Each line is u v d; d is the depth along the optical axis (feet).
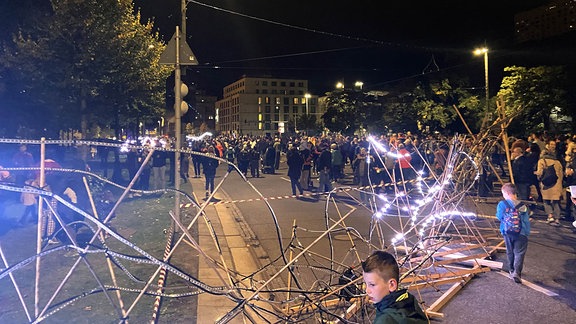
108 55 66.95
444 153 51.70
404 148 49.96
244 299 13.71
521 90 102.47
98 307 17.87
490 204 43.27
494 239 28.73
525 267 23.93
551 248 27.89
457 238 28.50
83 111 68.13
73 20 61.67
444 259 24.21
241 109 497.05
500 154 60.39
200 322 16.81
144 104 101.91
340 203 45.75
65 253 25.21
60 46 62.23
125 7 76.38
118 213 38.70
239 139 122.01
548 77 99.25
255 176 76.59
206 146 73.92
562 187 35.04
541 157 35.78
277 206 44.37
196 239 30.42
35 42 63.67
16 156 38.99
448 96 118.32
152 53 101.14
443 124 114.73
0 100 68.33
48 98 67.21
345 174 77.05
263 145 89.81
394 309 7.98
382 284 8.29
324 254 26.23
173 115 31.68
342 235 30.94
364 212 40.19
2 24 66.39
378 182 50.49
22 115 72.74
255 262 25.30
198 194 52.44
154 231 31.76
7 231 31.32
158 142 60.23
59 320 16.61
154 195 50.03
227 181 68.74
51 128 84.38
